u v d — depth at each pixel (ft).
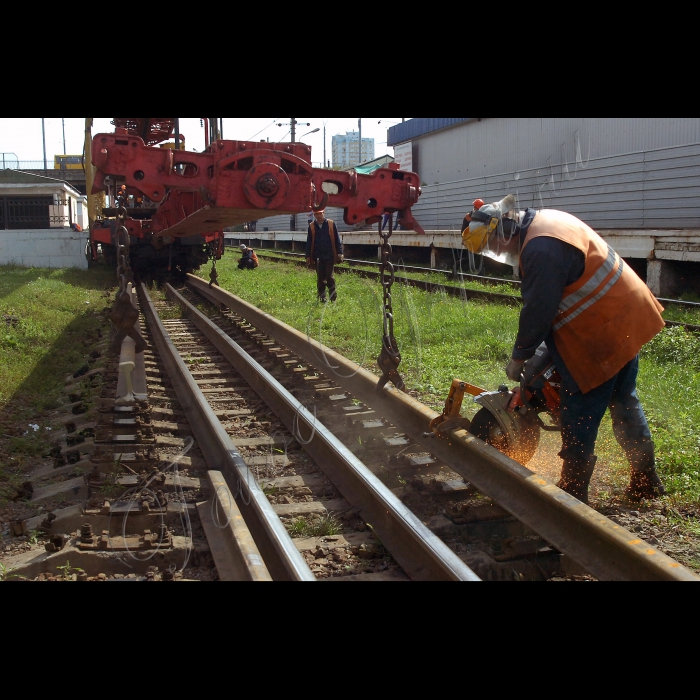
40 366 25.16
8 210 129.39
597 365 12.23
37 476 15.24
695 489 13.78
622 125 64.28
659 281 46.60
